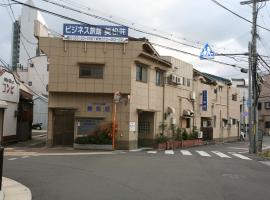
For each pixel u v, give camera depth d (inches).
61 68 1251.8
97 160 850.8
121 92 1261.1
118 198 453.1
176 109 1672.0
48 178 589.3
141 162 831.1
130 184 548.1
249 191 526.9
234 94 2566.4
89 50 1261.1
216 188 539.5
